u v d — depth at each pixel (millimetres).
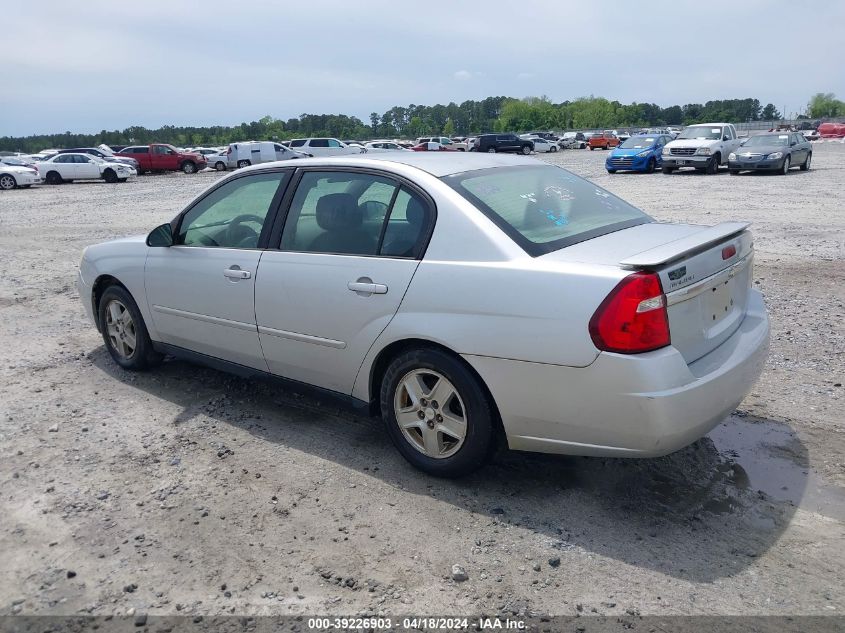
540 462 3822
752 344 3424
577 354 2990
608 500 3432
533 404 3166
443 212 3469
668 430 2930
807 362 5184
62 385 5039
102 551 3059
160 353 5172
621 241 3402
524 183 3893
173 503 3436
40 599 2758
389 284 3533
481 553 3023
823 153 36438
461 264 3330
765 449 3922
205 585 2832
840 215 12680
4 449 4020
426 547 3072
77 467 3805
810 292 7203
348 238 3799
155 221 15500
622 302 2898
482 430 3373
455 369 3357
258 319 4164
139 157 40406
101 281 5281
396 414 3686
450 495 3492
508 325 3150
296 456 3924
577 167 31406
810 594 2732
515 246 3270
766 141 23188
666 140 26891
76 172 33250
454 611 2670
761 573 2863
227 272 4270
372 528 3217
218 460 3883
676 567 2912
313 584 2834
